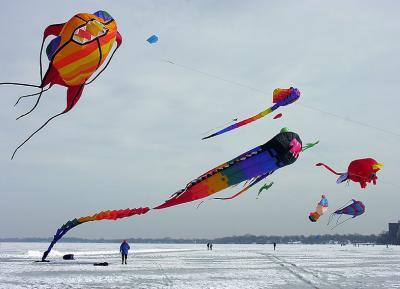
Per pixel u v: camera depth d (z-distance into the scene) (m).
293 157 7.81
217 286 16.89
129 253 49.72
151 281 18.33
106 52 7.18
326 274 22.36
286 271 24.08
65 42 6.90
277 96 7.87
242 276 20.94
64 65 6.89
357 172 10.92
